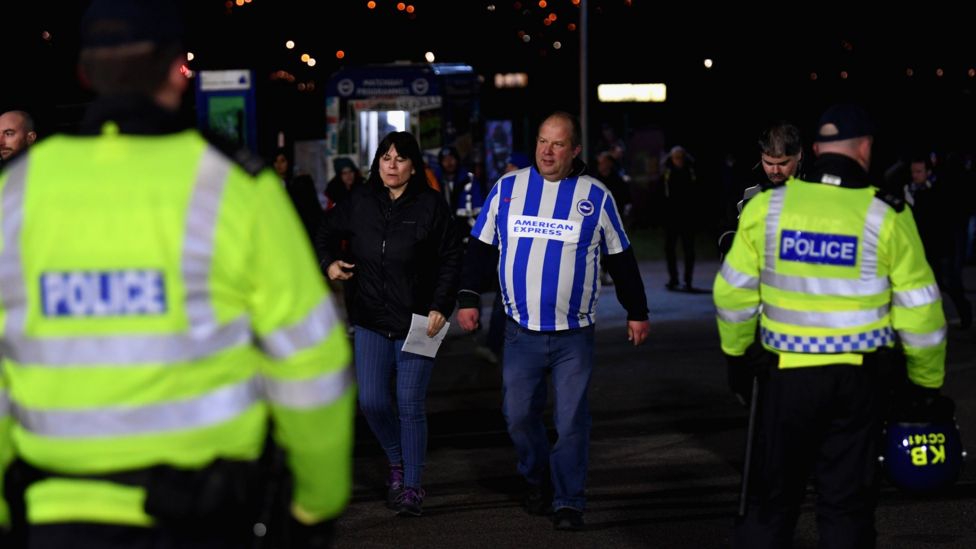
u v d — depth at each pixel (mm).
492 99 41031
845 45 39344
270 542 3275
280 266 3170
